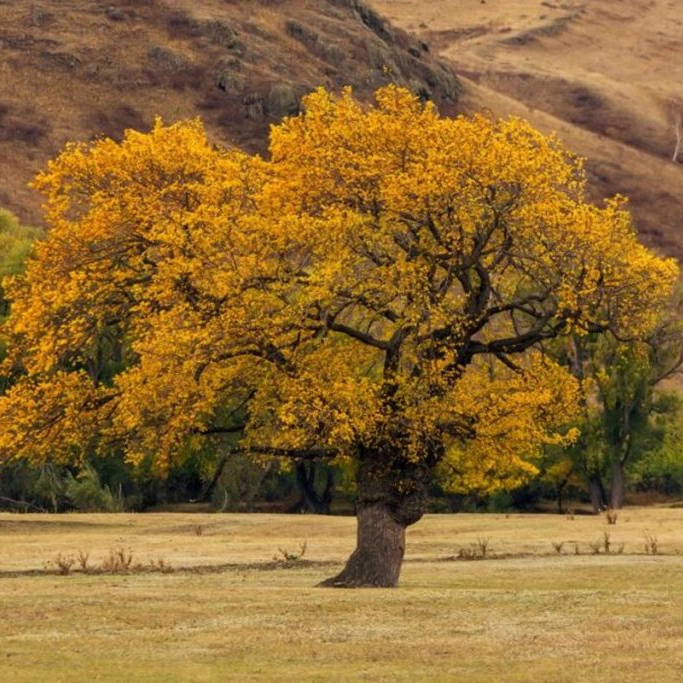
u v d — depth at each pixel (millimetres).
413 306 59375
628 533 103750
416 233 62812
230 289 58812
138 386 59750
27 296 65312
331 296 58562
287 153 64688
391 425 60094
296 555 85125
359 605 52750
